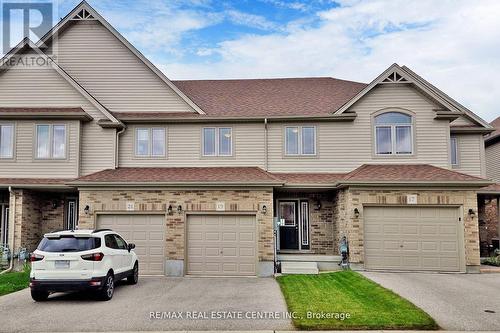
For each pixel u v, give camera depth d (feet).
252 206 49.52
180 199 50.03
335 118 56.44
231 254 49.37
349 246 48.83
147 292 37.40
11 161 55.16
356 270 47.91
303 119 56.95
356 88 68.03
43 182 52.70
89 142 56.65
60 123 55.62
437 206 48.57
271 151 57.47
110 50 61.62
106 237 36.01
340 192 52.29
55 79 57.93
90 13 62.13
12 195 52.16
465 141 62.13
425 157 55.31
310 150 57.21
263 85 71.10
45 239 33.30
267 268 48.14
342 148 56.59
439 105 55.77
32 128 55.57
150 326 26.18
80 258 31.89
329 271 49.52
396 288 37.37
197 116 57.21
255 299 34.04
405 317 27.27
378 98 56.75
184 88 69.31
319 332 24.86
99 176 51.85
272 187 49.83
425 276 44.39
